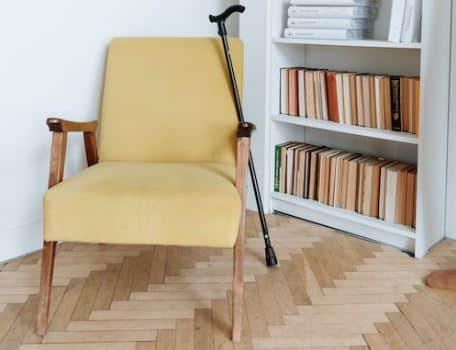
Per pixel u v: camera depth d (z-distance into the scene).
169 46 2.33
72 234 1.80
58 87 2.50
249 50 2.88
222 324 1.95
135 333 1.90
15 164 2.42
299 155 2.88
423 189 2.42
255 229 2.79
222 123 2.24
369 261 2.43
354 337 1.87
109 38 2.62
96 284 2.23
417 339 1.85
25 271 2.35
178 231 1.77
